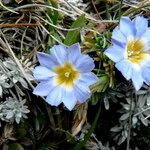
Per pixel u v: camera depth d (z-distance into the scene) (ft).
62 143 0.48
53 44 0.46
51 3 0.47
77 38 0.46
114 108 0.49
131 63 0.42
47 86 0.42
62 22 0.48
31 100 0.46
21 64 0.45
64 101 0.41
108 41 0.46
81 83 0.42
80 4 0.49
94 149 0.48
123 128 0.48
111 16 0.50
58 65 0.42
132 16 0.49
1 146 0.47
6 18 0.47
